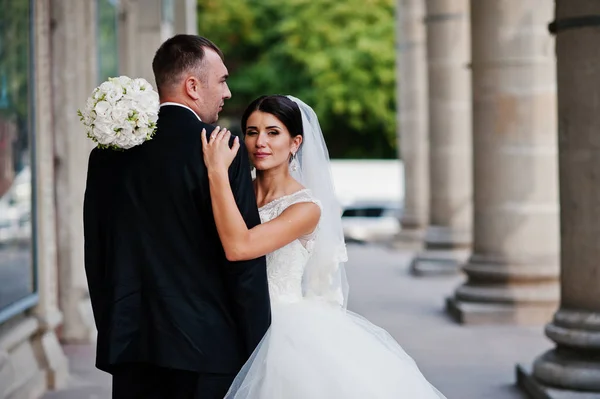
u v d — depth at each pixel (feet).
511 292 45.88
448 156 66.80
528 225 45.85
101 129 16.17
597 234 28.73
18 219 31.81
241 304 16.29
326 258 19.22
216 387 16.39
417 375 18.29
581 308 29.17
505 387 33.22
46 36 34.63
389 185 118.42
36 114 34.04
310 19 141.69
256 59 147.43
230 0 144.25
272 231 16.78
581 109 28.53
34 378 30.99
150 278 16.31
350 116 145.28
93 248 17.04
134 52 54.24
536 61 45.21
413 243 86.33
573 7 28.40
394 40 142.20
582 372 28.84
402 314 50.21
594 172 28.58
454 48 66.33
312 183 19.29
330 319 18.07
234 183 16.33
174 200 16.26
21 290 31.81
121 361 16.31
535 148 45.57
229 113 147.64
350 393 17.15
